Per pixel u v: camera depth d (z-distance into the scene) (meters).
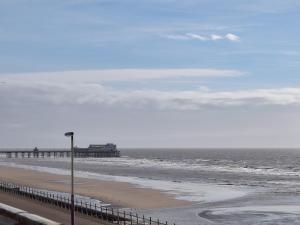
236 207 70.12
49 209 54.22
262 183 117.69
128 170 175.12
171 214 62.75
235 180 127.94
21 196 67.38
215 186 107.25
